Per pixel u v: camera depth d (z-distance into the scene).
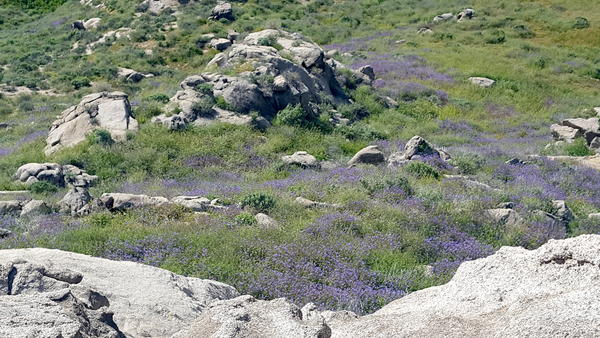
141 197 18.69
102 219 17.30
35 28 60.72
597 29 57.19
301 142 29.39
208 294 9.62
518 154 29.41
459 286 6.01
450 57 50.28
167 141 27.77
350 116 35.28
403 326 5.65
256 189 21.50
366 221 17.75
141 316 8.23
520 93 44.03
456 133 35.97
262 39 38.50
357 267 14.38
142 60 48.25
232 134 28.92
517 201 21.25
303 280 13.18
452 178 23.78
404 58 49.59
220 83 32.28
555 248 5.71
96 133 27.55
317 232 16.36
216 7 56.53
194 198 19.30
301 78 34.75
